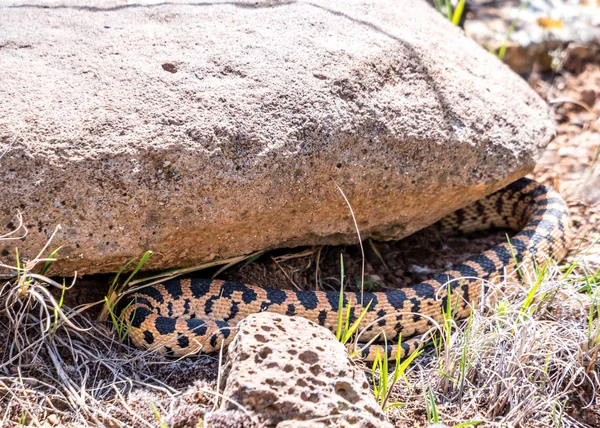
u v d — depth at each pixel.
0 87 4.19
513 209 6.08
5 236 3.91
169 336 4.41
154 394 4.01
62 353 4.23
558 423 3.89
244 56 4.58
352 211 4.43
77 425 3.75
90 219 4.01
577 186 6.54
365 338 4.89
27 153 3.91
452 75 5.10
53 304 4.11
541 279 4.61
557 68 8.21
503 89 5.41
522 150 5.10
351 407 3.33
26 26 4.75
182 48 4.64
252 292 4.83
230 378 3.46
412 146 4.62
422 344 4.68
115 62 4.48
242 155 4.17
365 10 5.21
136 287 4.62
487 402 4.17
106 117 4.11
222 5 5.09
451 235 6.20
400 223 5.05
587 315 4.68
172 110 4.20
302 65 4.55
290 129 4.29
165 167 4.06
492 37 8.33
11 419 3.76
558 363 4.26
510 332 4.40
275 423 3.27
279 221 4.50
